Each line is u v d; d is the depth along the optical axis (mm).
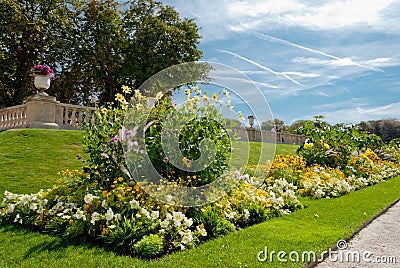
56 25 22547
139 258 3650
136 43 25516
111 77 27438
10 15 20031
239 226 5074
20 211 5141
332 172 9312
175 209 4633
